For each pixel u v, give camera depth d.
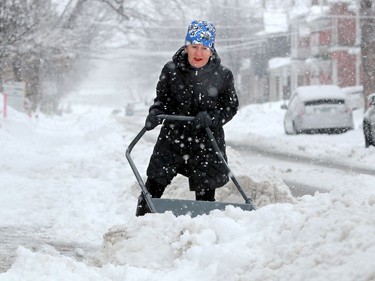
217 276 8.59
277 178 17.27
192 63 12.46
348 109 50.38
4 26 50.81
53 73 91.94
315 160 32.69
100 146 40.84
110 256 10.42
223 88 12.64
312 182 24.48
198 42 12.30
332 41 108.94
